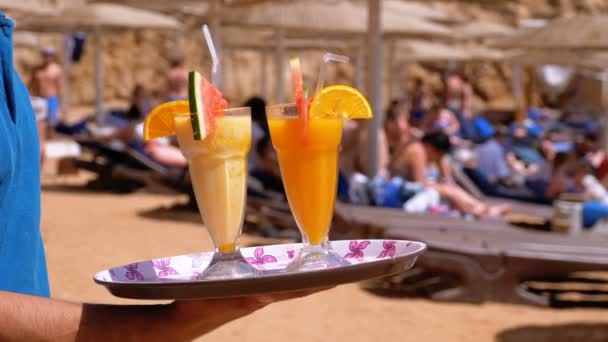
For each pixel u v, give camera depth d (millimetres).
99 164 12523
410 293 6797
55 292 5844
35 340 1444
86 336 1468
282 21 11938
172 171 11164
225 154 1597
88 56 31359
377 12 11000
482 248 6645
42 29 21344
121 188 12242
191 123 1548
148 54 31891
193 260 1737
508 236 7223
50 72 18734
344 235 7859
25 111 1676
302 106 1688
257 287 1388
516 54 16938
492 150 12531
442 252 6645
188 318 1467
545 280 7332
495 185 10828
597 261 6406
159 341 1481
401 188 8719
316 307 6207
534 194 10508
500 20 32562
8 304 1437
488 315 6301
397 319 6051
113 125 18656
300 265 1676
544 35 11836
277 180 9344
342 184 8938
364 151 10438
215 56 1670
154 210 10461
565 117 23969
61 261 6926
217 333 5418
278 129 1702
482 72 32125
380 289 6879
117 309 1486
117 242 8000
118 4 19219
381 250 1745
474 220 8102
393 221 7672
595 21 11609
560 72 24625
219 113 1591
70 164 13984
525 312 6469
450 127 15195
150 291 1389
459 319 6164
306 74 30422
